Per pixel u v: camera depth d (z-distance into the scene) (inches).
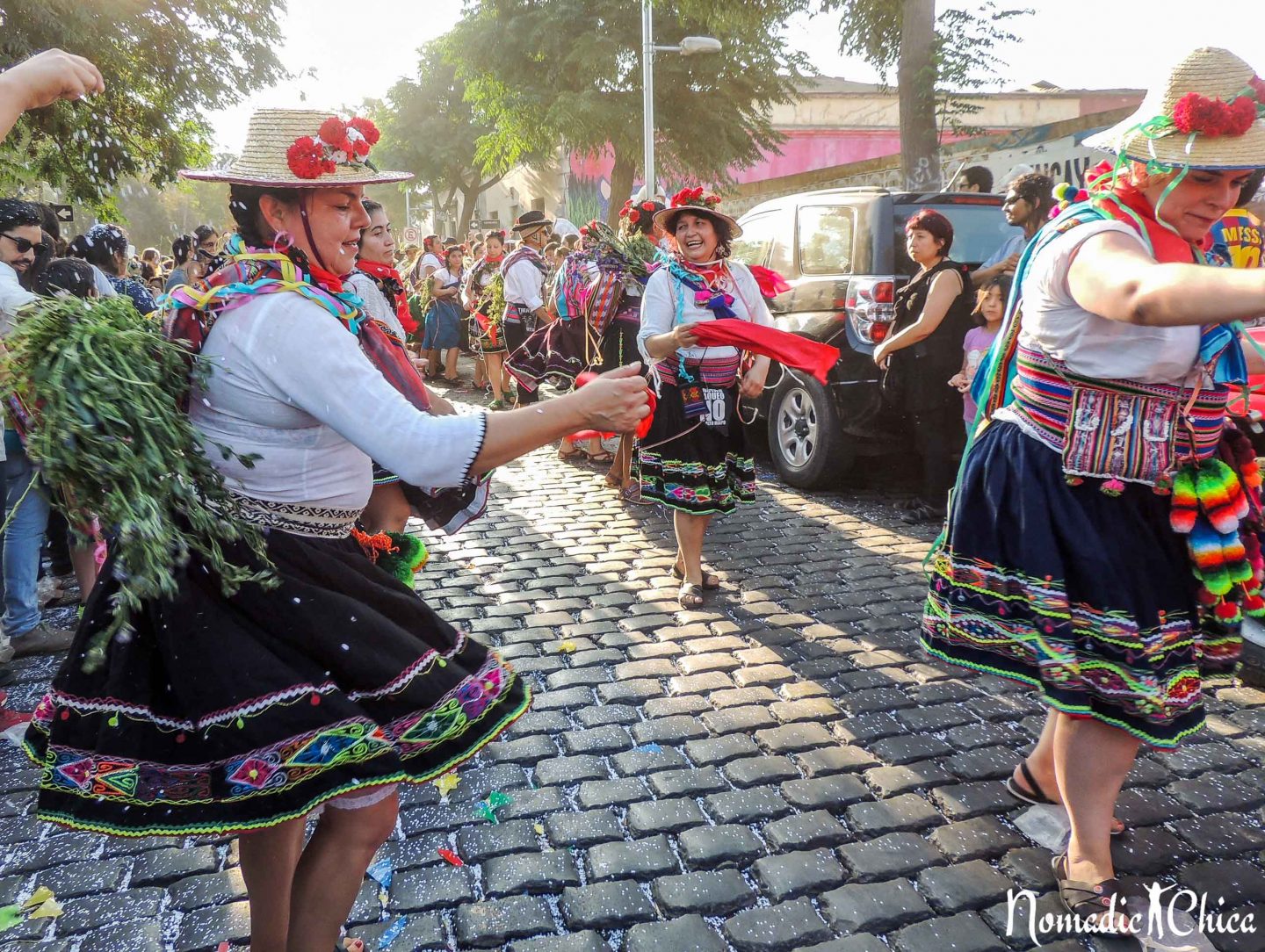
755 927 87.3
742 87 860.0
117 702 59.8
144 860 99.0
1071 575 81.1
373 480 81.6
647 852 98.3
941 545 90.8
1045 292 77.2
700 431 163.5
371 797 64.9
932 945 85.0
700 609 166.9
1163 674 79.8
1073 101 1083.3
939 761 115.0
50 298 60.7
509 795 109.1
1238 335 75.8
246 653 59.7
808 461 242.7
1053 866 92.0
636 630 158.4
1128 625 79.1
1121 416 78.2
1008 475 84.2
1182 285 60.4
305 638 61.1
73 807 60.4
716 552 200.1
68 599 177.8
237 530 59.6
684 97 855.1
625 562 194.9
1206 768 112.3
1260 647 131.6
